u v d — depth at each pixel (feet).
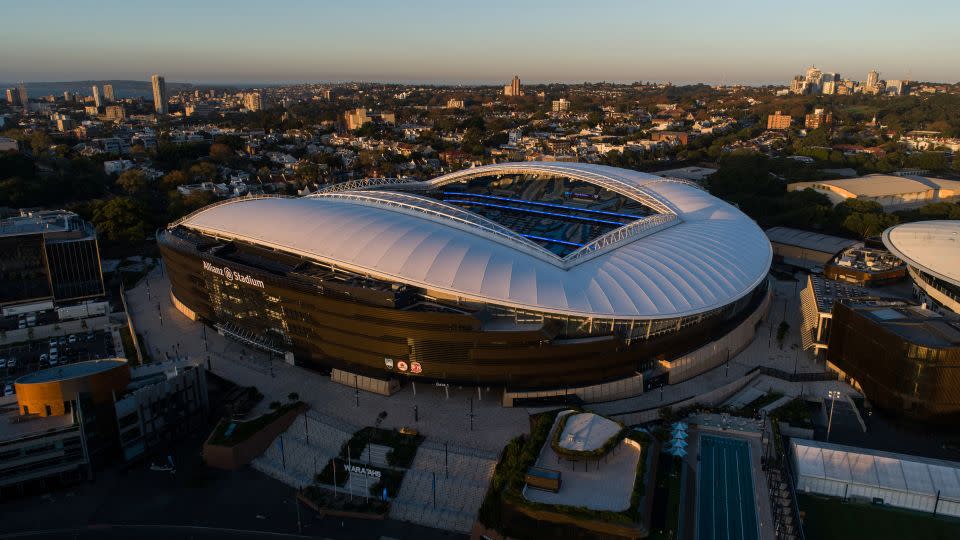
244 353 562.66
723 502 377.50
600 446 366.02
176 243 607.78
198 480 407.85
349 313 473.67
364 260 484.33
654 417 457.68
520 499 330.34
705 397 482.28
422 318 449.48
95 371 409.08
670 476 385.29
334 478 399.24
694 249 540.93
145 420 428.15
